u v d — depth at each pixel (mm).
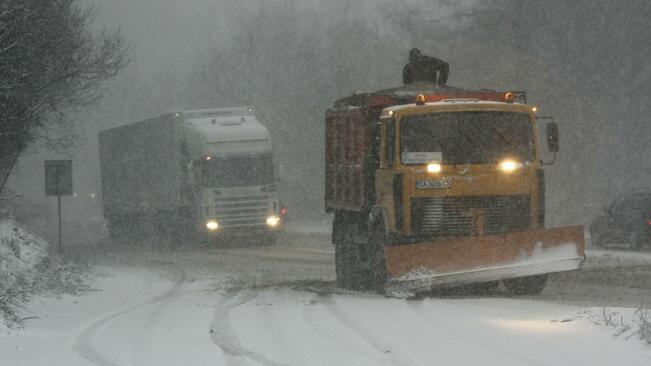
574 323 15875
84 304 23562
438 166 23000
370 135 25141
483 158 23188
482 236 21938
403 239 22969
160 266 39250
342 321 18281
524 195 23312
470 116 23281
